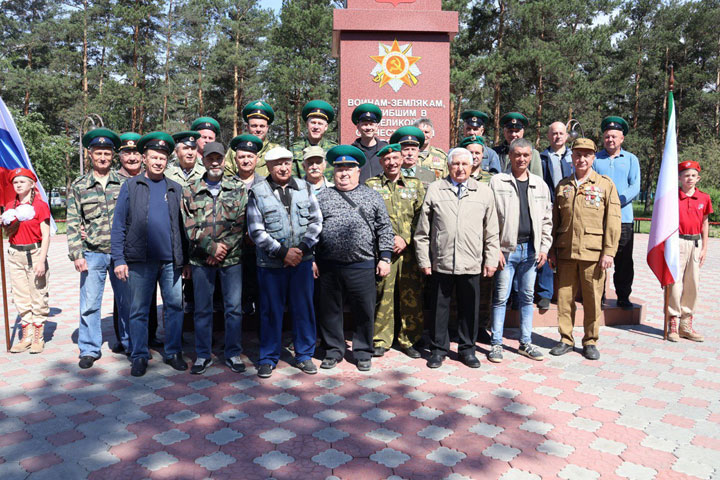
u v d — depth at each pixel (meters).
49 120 38.94
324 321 4.69
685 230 5.39
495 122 30.06
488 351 5.11
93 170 4.80
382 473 2.91
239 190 4.49
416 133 5.10
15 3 46.06
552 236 5.05
